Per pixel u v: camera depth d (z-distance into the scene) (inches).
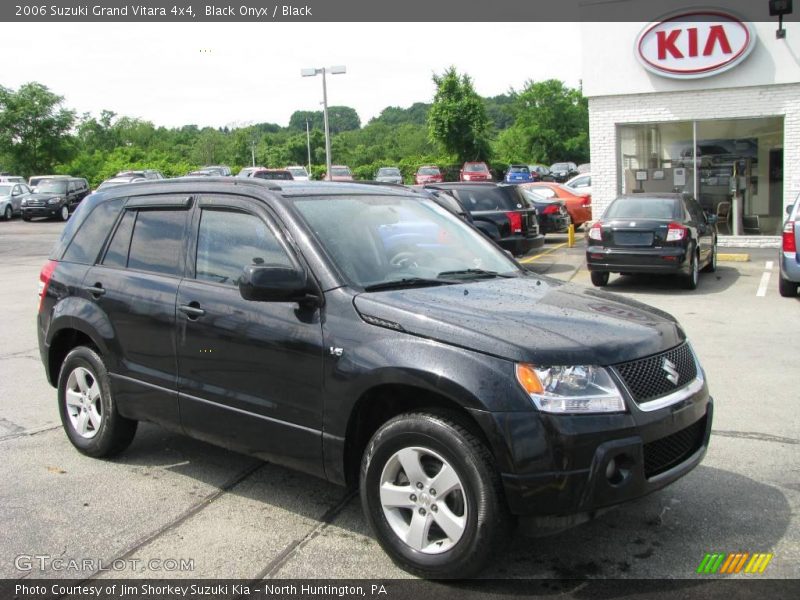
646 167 729.6
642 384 137.4
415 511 139.2
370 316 145.8
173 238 186.5
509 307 150.3
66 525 163.3
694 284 485.1
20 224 1270.9
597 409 129.6
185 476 191.3
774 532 154.4
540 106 3280.0
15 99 2134.6
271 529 160.7
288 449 157.0
